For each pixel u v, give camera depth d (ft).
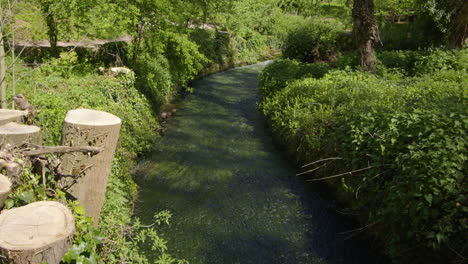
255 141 27.17
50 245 6.36
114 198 14.23
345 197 18.35
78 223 8.48
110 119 10.17
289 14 85.51
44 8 26.11
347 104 22.43
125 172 18.30
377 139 16.30
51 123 16.46
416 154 13.75
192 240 15.57
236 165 23.02
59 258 6.71
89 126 9.59
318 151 21.26
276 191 19.97
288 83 31.30
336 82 27.63
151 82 30.37
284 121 25.68
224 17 57.00
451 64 30.48
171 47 34.47
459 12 39.32
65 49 30.45
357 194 16.93
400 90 23.30
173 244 15.21
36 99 18.24
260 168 22.70
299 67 36.37
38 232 6.63
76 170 9.77
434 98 19.61
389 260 14.34
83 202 10.21
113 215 13.10
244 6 65.21
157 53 31.42
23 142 9.74
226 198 19.08
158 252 14.60
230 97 39.14
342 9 74.28
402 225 13.37
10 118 11.50
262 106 32.76
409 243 13.16
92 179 10.09
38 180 9.55
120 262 11.10
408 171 13.92
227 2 54.39
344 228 16.74
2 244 6.18
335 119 21.18
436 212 12.41
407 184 13.73
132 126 22.22
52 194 9.26
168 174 21.42
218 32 58.49
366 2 32.32
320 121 22.21
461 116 14.71
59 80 23.31
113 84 24.39
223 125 30.40
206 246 15.25
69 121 9.66
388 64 34.47
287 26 73.31
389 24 57.16
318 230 16.62
